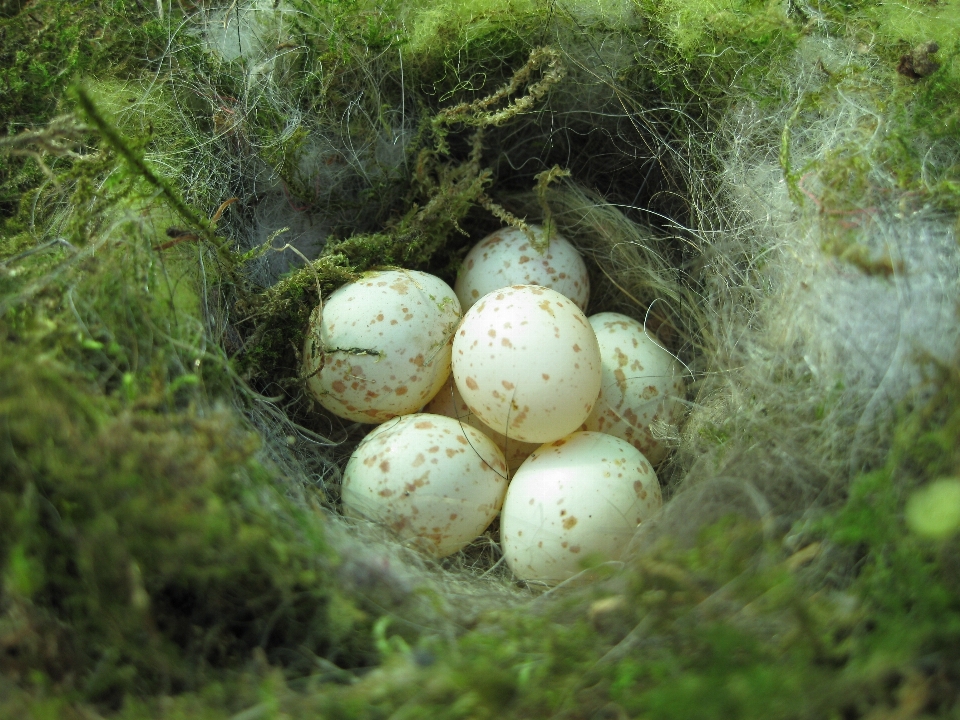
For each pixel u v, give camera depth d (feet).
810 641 0.35
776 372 0.41
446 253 0.48
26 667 0.35
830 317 0.40
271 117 0.46
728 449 0.41
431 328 0.44
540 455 0.42
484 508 0.42
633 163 0.48
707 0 0.46
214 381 0.40
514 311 0.42
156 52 0.46
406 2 0.47
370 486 0.42
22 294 0.38
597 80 0.47
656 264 0.48
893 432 0.38
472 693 0.35
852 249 0.40
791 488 0.39
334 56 0.46
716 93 0.46
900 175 0.41
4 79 0.44
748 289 0.44
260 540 0.36
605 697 0.35
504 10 0.46
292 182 0.46
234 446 0.38
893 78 0.44
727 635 0.35
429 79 0.47
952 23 0.45
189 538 0.35
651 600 0.36
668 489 0.44
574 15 0.46
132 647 0.35
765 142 0.45
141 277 0.40
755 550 0.37
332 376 0.43
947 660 0.34
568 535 0.41
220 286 0.43
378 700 0.35
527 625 0.37
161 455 0.36
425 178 0.47
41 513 0.36
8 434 0.36
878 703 0.34
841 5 0.46
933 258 0.40
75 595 0.35
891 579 0.35
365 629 0.37
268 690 0.35
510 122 0.48
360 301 0.43
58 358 0.37
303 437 0.44
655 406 0.45
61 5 0.45
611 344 0.45
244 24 0.47
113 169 0.41
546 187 0.47
